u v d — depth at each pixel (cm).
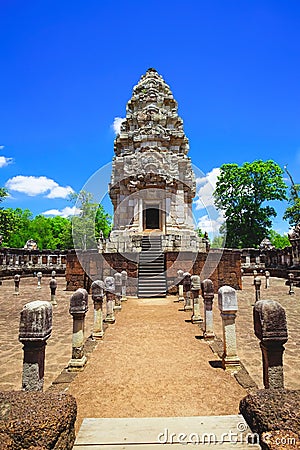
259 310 360
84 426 223
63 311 1141
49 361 597
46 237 5369
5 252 2683
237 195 3878
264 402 190
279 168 3794
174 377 503
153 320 945
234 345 542
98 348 663
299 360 586
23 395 198
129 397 435
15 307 1255
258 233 3738
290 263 2498
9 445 161
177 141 2355
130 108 2534
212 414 387
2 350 667
